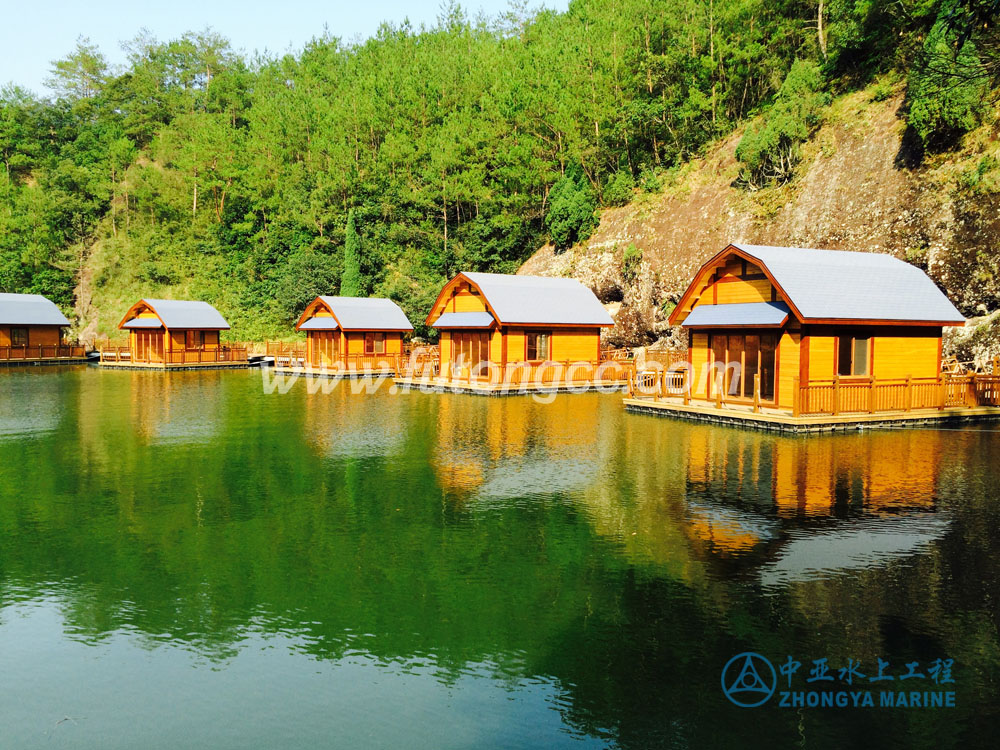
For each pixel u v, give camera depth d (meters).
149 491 15.80
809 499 14.60
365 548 11.85
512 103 67.94
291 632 8.87
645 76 60.94
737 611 9.22
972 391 26.14
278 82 106.31
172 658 8.30
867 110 44.69
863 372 25.36
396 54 91.62
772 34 57.44
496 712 7.13
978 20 14.48
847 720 6.90
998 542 11.78
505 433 23.59
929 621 8.87
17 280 82.94
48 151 105.44
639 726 6.87
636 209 55.81
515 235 67.06
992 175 34.56
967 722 6.83
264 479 16.94
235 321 74.94
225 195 88.56
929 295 26.67
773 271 24.53
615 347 53.31
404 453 20.11
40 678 7.87
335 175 74.81
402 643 8.55
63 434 23.70
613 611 9.28
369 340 49.19
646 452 19.98
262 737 6.75
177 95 110.69
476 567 10.91
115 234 89.75
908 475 16.72
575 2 86.25
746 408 26.12
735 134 55.50
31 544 12.16
